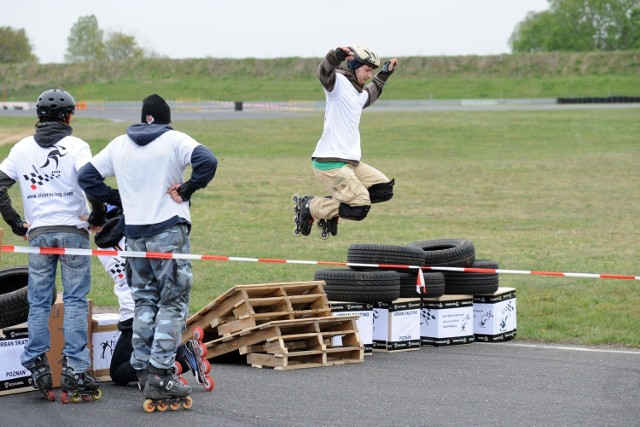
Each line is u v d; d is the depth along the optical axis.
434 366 20.41
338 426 14.66
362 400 16.61
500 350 23.03
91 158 16.42
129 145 15.58
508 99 155.62
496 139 97.19
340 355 21.11
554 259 40.22
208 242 44.56
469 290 24.19
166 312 15.59
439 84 179.50
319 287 21.58
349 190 20.84
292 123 111.81
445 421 15.03
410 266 22.88
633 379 18.91
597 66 194.00
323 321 20.61
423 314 23.81
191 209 56.16
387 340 22.59
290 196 62.72
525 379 18.83
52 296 16.78
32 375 16.31
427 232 48.50
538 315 28.38
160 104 15.88
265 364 19.97
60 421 14.90
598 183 69.81
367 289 21.89
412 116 118.12
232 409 15.79
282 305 20.81
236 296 20.41
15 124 109.81
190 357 17.28
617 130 102.12
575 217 54.78
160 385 15.45
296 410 15.76
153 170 15.45
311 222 21.55
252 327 19.88
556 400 16.75
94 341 18.41
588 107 129.75
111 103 154.75
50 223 16.33
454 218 54.03
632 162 80.75
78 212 16.55
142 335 15.87
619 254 41.81
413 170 77.06
